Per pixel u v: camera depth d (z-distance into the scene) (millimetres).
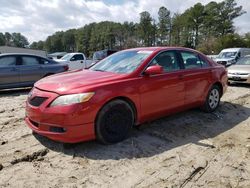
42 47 139750
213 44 58469
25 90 10406
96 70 5109
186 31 79562
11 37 134500
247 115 6453
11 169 3613
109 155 4031
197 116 6043
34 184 3289
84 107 3914
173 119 5766
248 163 3928
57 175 3496
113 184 3322
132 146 4348
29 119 4395
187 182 3410
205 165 3846
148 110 4734
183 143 4586
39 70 10172
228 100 7906
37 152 4074
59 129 3957
